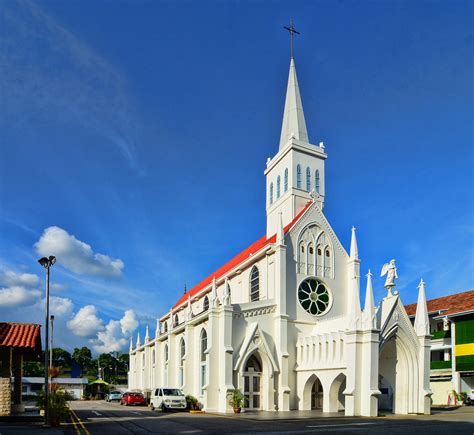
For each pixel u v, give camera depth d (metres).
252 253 50.28
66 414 28.23
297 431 22.47
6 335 30.03
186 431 23.09
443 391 56.88
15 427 26.09
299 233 46.06
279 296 42.72
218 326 40.66
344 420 29.05
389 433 21.61
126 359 150.62
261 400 40.09
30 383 89.69
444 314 57.47
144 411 40.97
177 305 73.38
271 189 54.56
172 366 55.09
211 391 38.97
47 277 28.50
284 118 55.72
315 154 51.72
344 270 47.75
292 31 57.53
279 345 41.50
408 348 36.59
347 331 34.59
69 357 146.62
